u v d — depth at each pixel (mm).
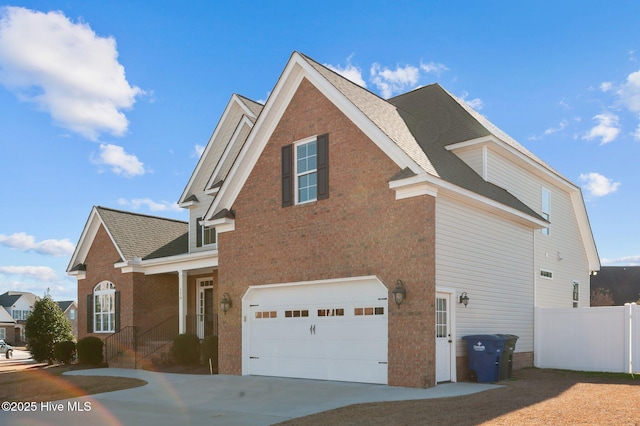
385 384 13844
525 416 9266
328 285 15469
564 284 22469
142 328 24406
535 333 18562
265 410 11281
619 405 10227
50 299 27906
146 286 24891
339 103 15508
